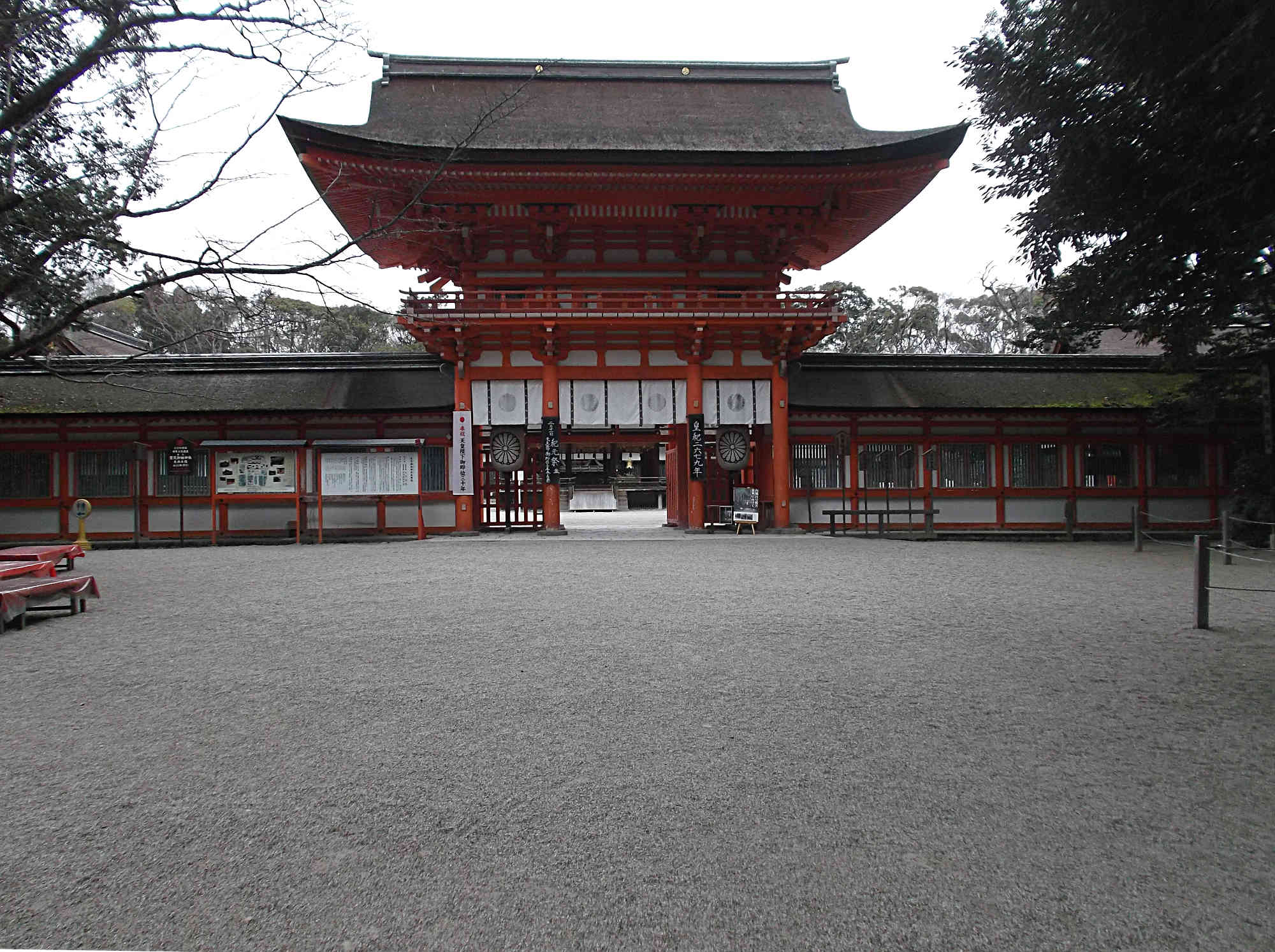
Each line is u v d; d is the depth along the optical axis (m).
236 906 3.34
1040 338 19.44
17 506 22.36
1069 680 6.67
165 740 5.35
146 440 22.53
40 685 6.73
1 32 8.68
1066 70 7.37
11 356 9.58
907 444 23.84
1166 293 7.69
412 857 3.75
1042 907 3.29
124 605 10.84
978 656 7.51
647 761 4.92
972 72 8.34
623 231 23.31
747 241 23.55
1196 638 8.34
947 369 25.33
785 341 22.12
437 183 20.86
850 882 3.51
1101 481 24.27
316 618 9.65
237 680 6.84
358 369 23.95
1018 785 4.51
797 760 4.91
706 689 6.46
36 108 8.85
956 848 3.79
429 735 5.41
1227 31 5.77
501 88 24.91
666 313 21.09
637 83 25.77
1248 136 5.93
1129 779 4.58
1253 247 6.51
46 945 3.06
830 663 7.25
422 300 20.97
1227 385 21.36
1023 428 24.14
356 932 3.15
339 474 20.75
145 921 3.22
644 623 9.15
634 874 3.58
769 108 25.45
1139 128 6.75
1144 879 3.50
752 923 3.20
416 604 10.59
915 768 4.77
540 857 3.74
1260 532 19.97
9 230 10.12
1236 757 4.91
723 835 3.94
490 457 22.94
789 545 19.19
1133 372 25.72
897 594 11.28
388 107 24.03
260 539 22.20
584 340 22.42
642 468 59.97
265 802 4.35
